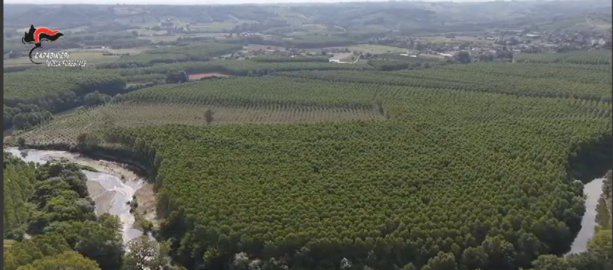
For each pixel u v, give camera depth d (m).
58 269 115.75
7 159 186.38
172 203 160.25
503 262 138.25
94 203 176.88
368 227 142.00
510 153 193.12
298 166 183.25
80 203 162.25
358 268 135.00
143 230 161.62
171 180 173.38
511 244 139.62
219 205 154.25
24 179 174.75
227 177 175.00
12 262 117.25
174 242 150.75
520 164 182.12
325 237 138.25
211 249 140.75
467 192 162.50
